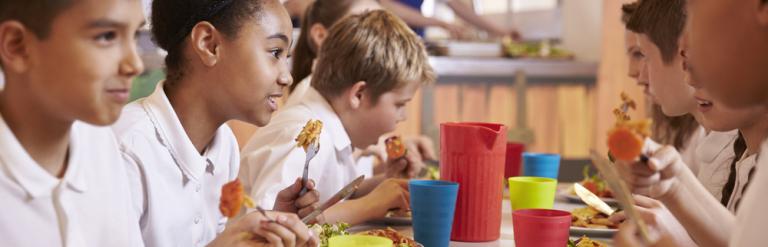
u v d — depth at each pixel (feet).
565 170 9.80
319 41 7.95
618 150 3.12
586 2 15.44
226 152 4.92
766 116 4.35
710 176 5.91
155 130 4.35
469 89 13.87
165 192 4.34
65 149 3.26
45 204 3.14
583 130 14.44
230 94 4.42
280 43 4.50
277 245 3.46
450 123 4.79
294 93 7.19
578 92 14.35
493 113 14.06
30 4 2.82
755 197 2.93
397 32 6.10
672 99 5.32
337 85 6.06
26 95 2.99
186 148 4.40
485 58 13.67
